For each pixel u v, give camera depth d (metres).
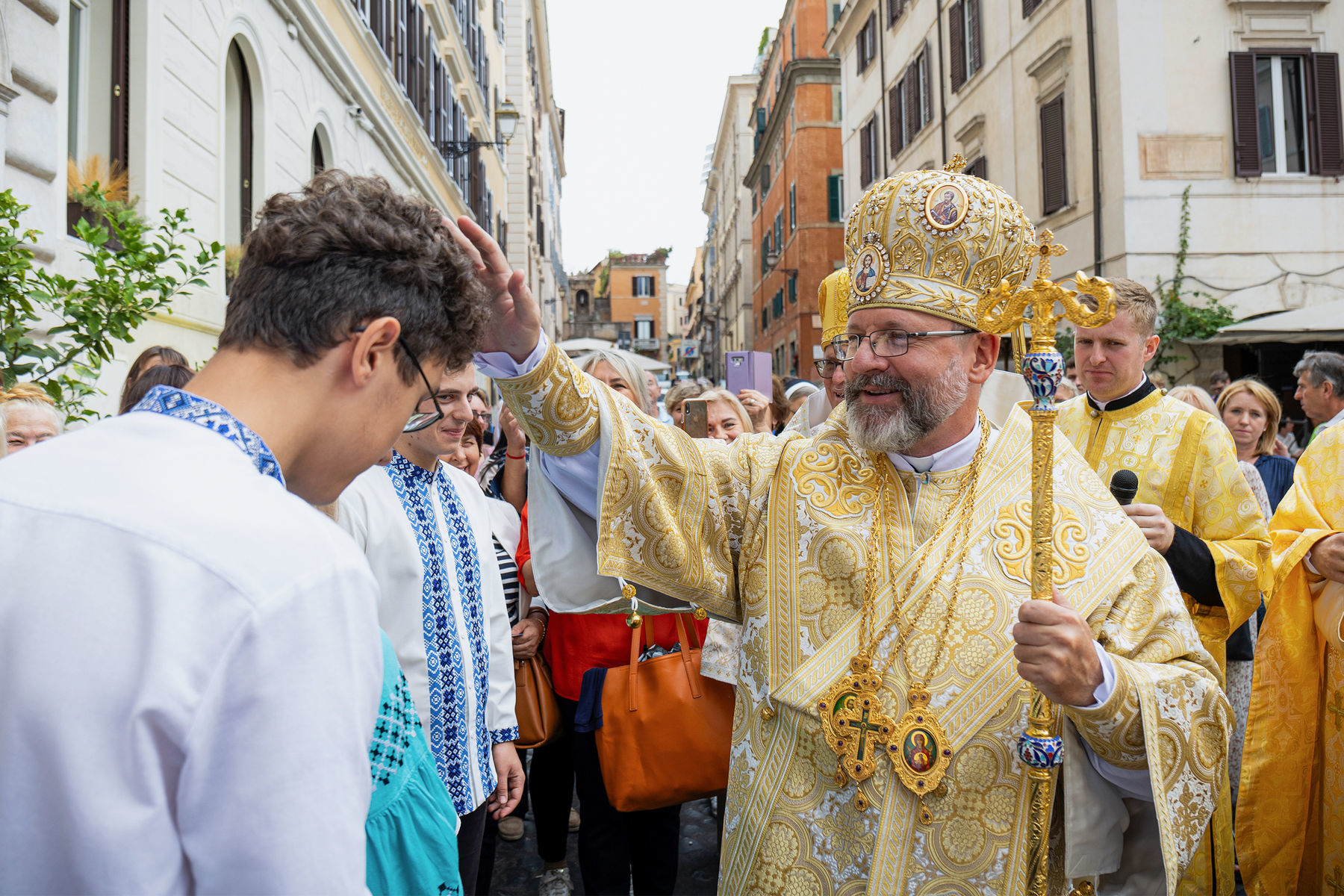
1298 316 10.17
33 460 0.91
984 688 1.60
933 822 1.57
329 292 0.99
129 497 0.87
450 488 2.49
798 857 1.66
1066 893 1.61
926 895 1.55
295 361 1.00
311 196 1.05
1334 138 11.32
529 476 2.00
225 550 0.85
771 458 1.93
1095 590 1.66
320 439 1.03
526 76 30.98
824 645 1.72
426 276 1.06
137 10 5.70
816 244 27.31
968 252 1.68
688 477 1.84
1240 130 11.19
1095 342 3.03
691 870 3.77
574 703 3.22
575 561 1.95
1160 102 11.17
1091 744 1.56
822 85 27.44
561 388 1.73
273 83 8.01
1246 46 11.25
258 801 0.82
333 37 9.50
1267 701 2.87
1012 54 13.75
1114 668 1.51
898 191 1.72
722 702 2.85
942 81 16.25
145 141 5.70
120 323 3.71
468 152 17.59
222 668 0.82
